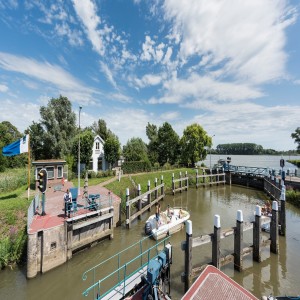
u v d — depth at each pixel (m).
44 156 38.62
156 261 8.30
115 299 7.52
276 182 26.28
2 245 11.47
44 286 9.96
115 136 54.72
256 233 11.63
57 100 39.94
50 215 13.34
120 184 25.94
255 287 9.88
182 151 48.81
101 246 13.97
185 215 18.00
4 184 21.62
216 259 10.02
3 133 47.84
